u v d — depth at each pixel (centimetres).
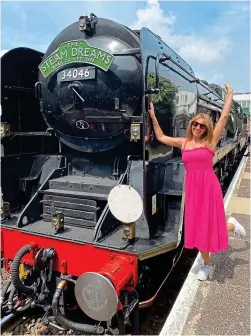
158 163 328
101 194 317
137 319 276
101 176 355
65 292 301
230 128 967
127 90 304
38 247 305
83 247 283
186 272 409
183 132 428
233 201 609
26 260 309
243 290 295
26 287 298
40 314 322
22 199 376
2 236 327
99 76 308
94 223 315
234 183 785
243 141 1583
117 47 306
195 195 295
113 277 243
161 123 341
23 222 336
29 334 291
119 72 304
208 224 293
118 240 286
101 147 341
